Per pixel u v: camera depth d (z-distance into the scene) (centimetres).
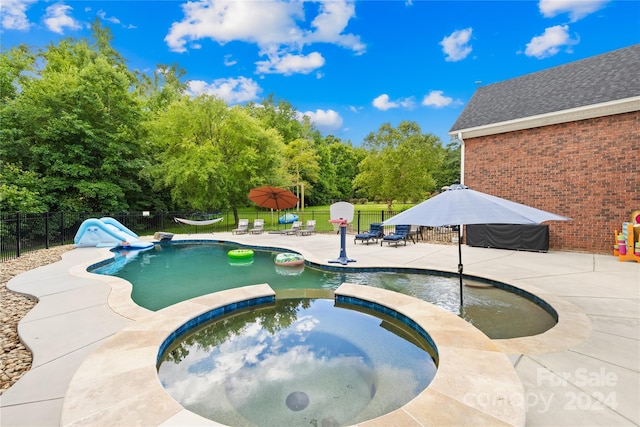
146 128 2038
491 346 345
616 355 344
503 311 526
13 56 1931
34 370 319
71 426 218
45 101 1716
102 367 302
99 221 1273
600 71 1083
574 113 990
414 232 1292
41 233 1425
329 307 555
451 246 1185
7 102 1789
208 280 767
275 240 1398
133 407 241
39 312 487
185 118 2047
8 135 1652
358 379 328
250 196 1491
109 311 492
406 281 727
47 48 2292
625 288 603
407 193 2275
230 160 2166
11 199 1363
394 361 365
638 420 240
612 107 930
